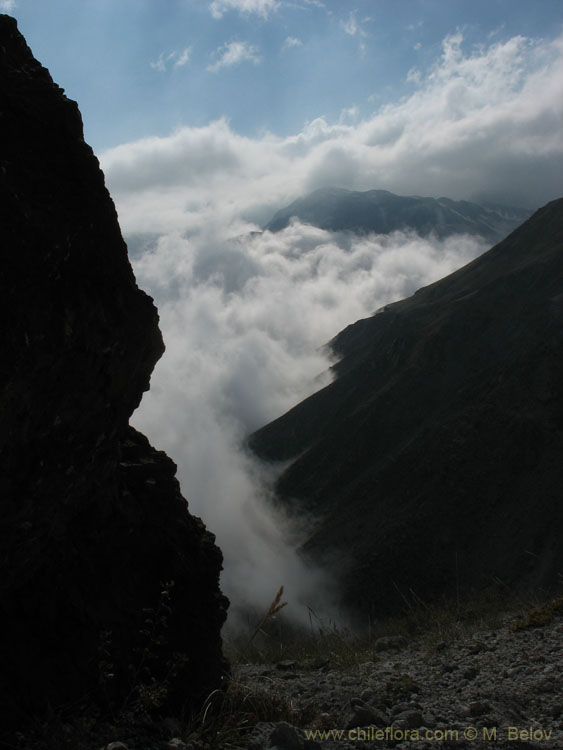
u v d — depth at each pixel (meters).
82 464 3.95
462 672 5.82
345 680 6.03
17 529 3.49
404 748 3.83
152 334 4.43
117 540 4.38
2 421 3.28
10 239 3.46
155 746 3.58
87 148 4.29
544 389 68.12
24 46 4.57
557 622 7.42
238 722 3.93
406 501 65.38
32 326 3.42
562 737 4.01
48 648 3.71
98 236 4.13
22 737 3.11
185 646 4.43
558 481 57.78
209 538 5.22
